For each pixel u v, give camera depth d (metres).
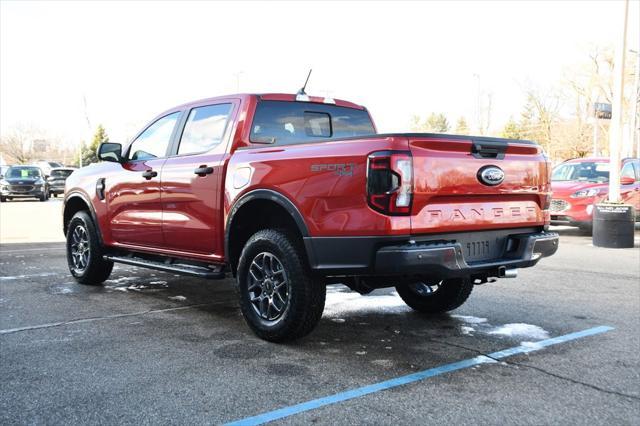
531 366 3.94
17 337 4.59
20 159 96.06
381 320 5.22
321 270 4.07
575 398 3.39
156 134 5.91
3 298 6.06
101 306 5.73
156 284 6.96
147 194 5.70
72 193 6.86
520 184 4.43
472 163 4.10
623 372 3.82
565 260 9.02
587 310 5.60
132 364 3.96
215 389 3.51
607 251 10.16
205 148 5.22
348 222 3.91
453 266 3.91
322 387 3.55
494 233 4.36
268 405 3.28
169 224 5.45
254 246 4.50
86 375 3.74
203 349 4.31
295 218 4.20
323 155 4.07
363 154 3.85
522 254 4.41
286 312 4.29
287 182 4.25
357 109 5.88
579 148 43.28
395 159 3.75
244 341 4.53
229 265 5.02
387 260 3.78
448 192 3.96
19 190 26.64
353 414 3.16
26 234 12.41
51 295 6.24
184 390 3.49
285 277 4.31
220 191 4.88
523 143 4.49
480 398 3.38
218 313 5.47
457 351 4.28
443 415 3.15
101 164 6.69
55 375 3.73
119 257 6.22
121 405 3.27
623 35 10.55
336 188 3.97
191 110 5.56
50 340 4.52
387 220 3.76
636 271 7.93
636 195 12.54
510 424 3.04
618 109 10.62
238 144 4.92
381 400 3.35
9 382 3.61
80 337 4.61
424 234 3.92
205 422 3.06
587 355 4.18
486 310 5.61
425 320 5.22
